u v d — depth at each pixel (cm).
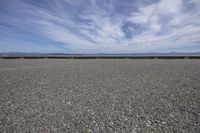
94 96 457
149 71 1010
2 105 385
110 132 247
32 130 259
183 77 757
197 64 1562
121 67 1329
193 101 393
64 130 257
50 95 474
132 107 360
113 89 539
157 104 377
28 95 476
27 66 1503
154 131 247
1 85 622
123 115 314
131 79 727
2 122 290
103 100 417
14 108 363
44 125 276
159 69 1119
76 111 342
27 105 384
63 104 389
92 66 1475
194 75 813
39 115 322
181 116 302
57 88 565
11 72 1023
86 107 366
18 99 435
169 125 266
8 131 255
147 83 630
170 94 463
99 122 285
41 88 568
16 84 641
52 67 1391
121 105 375
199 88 529
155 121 283
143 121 284
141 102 395
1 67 1392
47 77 814
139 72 969
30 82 681
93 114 323
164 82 643
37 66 1503
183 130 248
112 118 301
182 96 439
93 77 801
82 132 250
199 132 241
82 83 651
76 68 1284
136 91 507
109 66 1449
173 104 374
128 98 431
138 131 248
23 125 277
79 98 439
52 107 369
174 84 601
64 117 311
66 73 966
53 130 258
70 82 675
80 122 286
